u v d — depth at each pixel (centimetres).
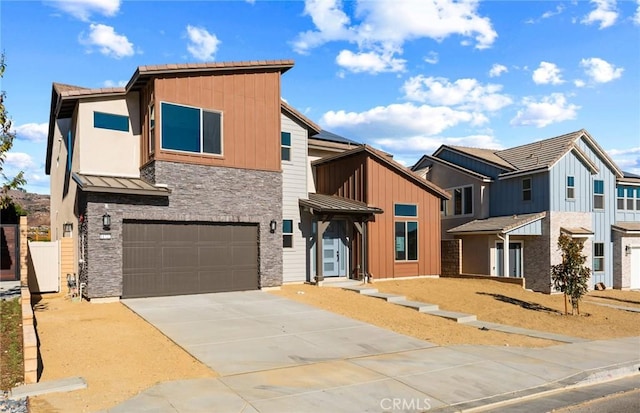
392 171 2078
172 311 1247
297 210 1888
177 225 1481
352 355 938
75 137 1588
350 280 1941
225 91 1585
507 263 2186
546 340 1184
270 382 764
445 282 2083
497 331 1259
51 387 702
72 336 983
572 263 1614
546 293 2252
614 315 1673
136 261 1406
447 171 2777
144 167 1538
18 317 1101
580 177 2395
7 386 719
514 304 1706
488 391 770
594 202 2452
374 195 2009
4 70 1188
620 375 913
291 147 1902
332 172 2186
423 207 2180
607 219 2503
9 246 1587
